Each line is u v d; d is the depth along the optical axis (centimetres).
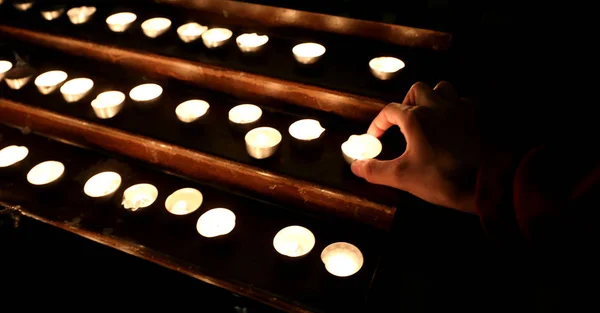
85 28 100
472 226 91
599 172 52
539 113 83
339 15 95
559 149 61
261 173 87
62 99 96
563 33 92
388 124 85
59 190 90
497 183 68
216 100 96
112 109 92
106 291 91
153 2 103
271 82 92
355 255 85
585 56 89
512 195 66
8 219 91
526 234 60
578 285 82
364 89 90
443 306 86
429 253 90
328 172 86
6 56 103
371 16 95
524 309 85
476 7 95
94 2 105
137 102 92
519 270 88
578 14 92
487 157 69
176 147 89
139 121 93
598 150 60
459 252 90
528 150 69
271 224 88
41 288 91
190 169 91
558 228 56
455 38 92
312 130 91
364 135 87
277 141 89
